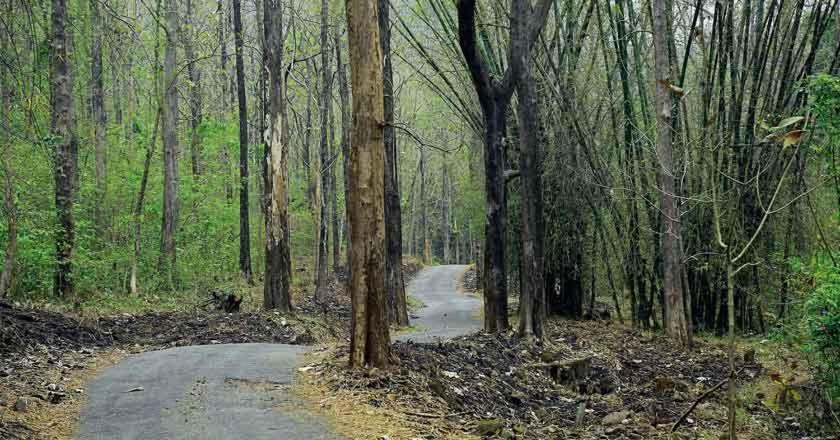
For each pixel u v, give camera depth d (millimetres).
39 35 17266
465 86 18703
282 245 17031
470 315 23172
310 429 6676
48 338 10656
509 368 10891
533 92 13172
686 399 10453
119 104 28594
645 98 16375
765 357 12820
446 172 56750
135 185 22359
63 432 6570
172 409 7410
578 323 18359
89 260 16344
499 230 14211
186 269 21125
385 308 8789
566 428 8461
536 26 13242
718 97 15070
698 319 16688
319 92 29609
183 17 26266
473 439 6781
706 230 15664
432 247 74188
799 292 11000
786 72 13812
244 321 14445
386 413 7258
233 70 36219
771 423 9000
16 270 14031
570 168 17516
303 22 26547
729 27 14445
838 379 8156
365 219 8641
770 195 14086
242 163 25266
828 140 9656
